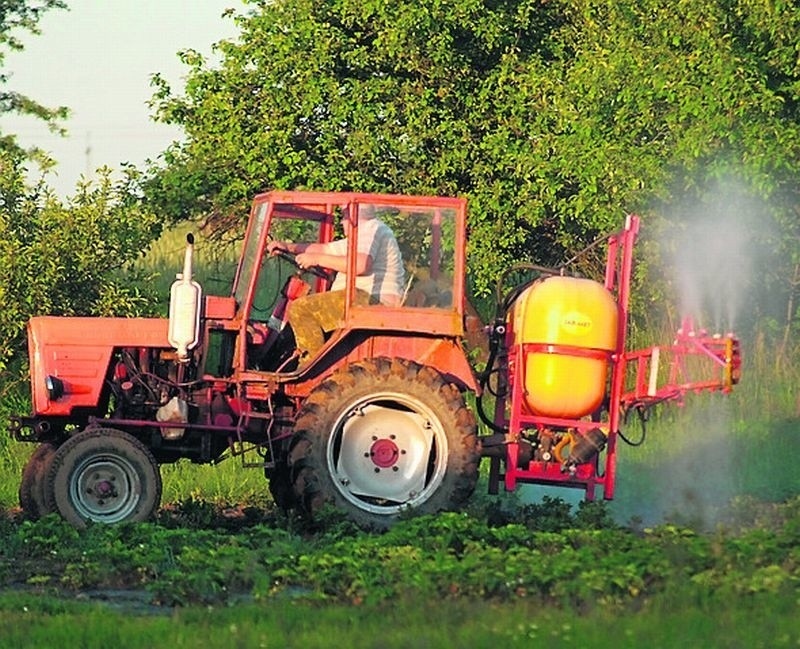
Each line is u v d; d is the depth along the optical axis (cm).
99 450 3300
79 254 4803
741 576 2480
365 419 3347
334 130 5653
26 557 3012
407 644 2056
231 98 5706
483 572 2516
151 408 3447
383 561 2669
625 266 3391
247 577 2652
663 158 5188
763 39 5169
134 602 2564
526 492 4153
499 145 5581
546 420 3359
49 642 2116
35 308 4703
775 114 5131
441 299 3353
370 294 3341
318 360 3344
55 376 3406
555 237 5856
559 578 2503
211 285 6181
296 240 3509
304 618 2264
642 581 2478
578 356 3309
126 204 5750
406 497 3328
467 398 4875
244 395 3400
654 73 5094
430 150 5734
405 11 5575
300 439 3312
